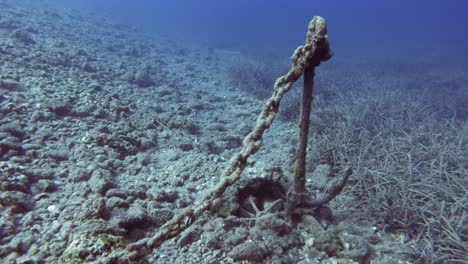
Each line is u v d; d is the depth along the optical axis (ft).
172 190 13.29
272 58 60.49
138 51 46.32
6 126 14.26
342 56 76.95
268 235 11.01
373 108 25.67
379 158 17.12
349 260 10.94
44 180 11.72
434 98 34.55
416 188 14.23
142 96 26.53
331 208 14.10
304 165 11.40
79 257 7.93
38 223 9.71
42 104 17.57
